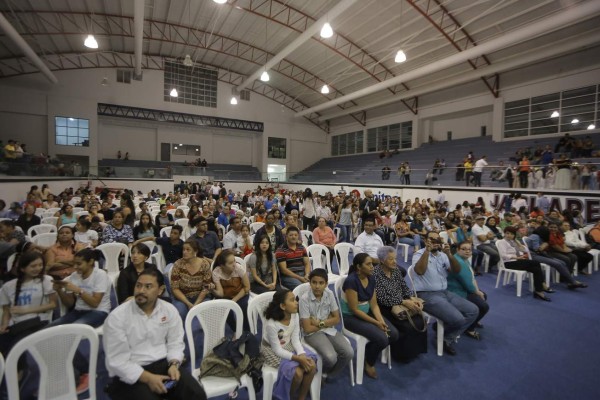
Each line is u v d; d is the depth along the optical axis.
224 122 22.83
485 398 2.51
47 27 13.88
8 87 16.83
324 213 9.09
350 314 2.94
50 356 1.85
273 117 24.67
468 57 11.42
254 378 2.22
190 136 22.66
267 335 2.39
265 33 15.82
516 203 10.02
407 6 11.82
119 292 3.00
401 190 14.23
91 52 17.62
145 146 21.33
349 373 2.86
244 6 13.40
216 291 3.31
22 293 2.59
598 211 8.56
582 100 12.57
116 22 14.36
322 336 2.61
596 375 2.84
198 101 21.88
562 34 11.47
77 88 18.39
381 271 3.22
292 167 25.75
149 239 4.91
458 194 11.98
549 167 9.70
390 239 7.42
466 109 16.59
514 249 5.27
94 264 3.18
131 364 1.96
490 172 11.30
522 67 14.03
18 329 2.51
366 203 8.92
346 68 17.78
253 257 3.81
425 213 9.06
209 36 16.53
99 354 2.92
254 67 20.91
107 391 2.00
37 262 2.62
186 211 9.05
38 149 17.70
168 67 20.78
